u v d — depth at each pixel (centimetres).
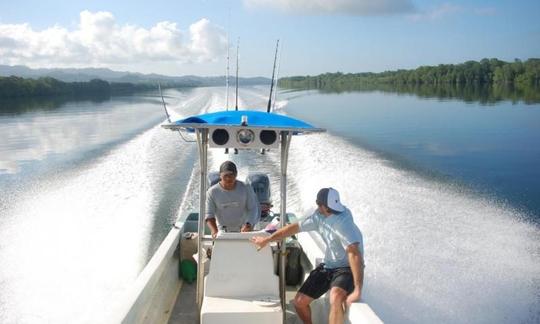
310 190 1022
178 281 467
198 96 4128
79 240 781
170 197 1006
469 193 1018
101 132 2119
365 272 636
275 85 455
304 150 1450
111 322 272
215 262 341
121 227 838
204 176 347
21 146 1808
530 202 952
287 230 343
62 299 589
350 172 1188
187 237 464
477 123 2420
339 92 6088
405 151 1548
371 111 3164
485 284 600
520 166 1330
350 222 328
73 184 1141
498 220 838
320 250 419
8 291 612
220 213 396
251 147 334
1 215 918
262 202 559
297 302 345
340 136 1861
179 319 400
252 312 320
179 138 1723
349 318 308
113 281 638
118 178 1180
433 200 959
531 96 4488
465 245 723
